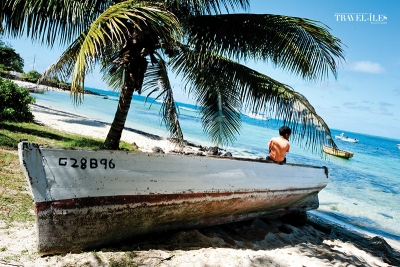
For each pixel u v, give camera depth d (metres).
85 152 3.46
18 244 3.42
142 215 3.97
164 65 7.76
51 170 3.27
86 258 3.39
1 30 5.98
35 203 3.21
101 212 3.61
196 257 3.82
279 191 5.77
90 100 51.16
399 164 28.59
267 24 6.61
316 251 5.11
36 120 13.71
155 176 3.96
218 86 7.60
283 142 5.97
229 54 6.77
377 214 9.88
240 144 22.28
